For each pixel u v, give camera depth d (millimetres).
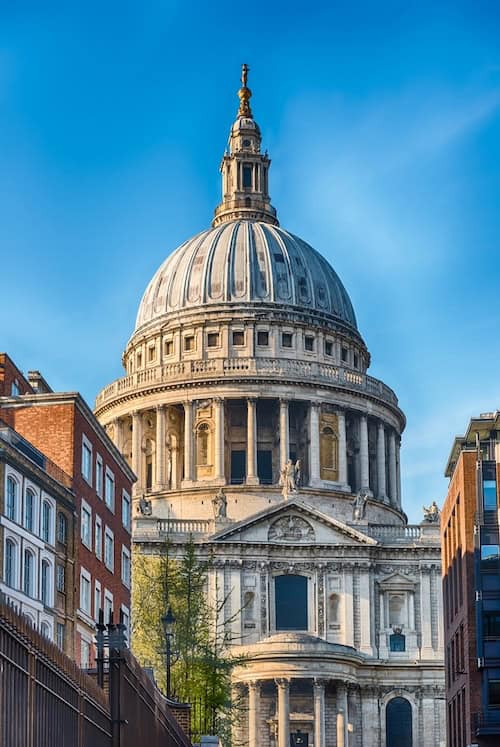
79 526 89625
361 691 152875
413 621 157000
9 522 75438
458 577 107750
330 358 190375
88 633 92188
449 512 116312
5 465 75062
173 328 189625
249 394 178875
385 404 187500
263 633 154625
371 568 157375
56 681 42188
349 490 178625
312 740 149250
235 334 187500
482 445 103750
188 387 180250
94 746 48281
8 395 95188
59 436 88938
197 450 179000
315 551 157250
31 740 38844
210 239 195250
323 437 180625
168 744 70000
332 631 155625
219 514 160750
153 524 157250
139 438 183375
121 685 51906
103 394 190375
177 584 116750
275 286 189625
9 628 36250
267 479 180500
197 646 109000
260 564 156125
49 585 82812
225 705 112375
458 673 106000
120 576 104938
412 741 152500
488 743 95875
